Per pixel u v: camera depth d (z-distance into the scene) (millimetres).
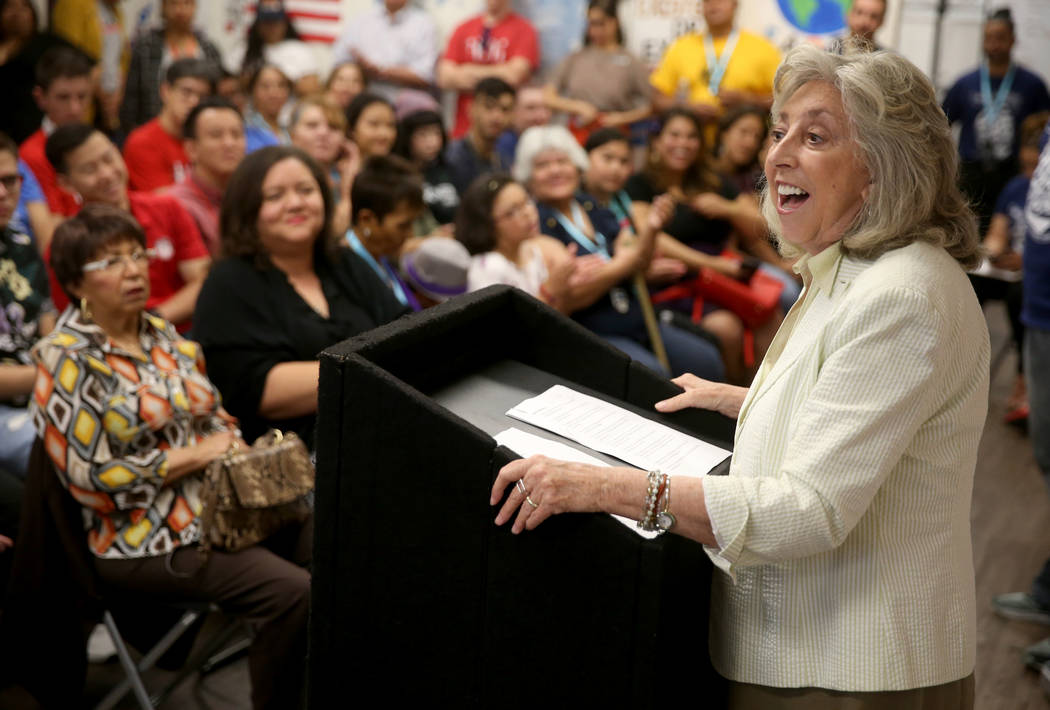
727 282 4156
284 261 2662
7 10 5043
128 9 6227
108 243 2205
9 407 2783
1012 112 5770
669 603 1217
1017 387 4676
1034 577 3256
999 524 3646
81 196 3330
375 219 3092
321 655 1370
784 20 6012
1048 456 2973
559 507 1183
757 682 1307
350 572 1331
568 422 1402
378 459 1282
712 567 1399
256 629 2199
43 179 3730
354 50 6492
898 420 1172
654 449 1363
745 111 4727
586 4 6250
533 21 6367
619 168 4176
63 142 3273
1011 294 4539
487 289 1606
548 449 1298
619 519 1211
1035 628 2975
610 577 1191
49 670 2238
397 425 1261
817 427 1188
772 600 1293
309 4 6609
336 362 1277
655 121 5949
